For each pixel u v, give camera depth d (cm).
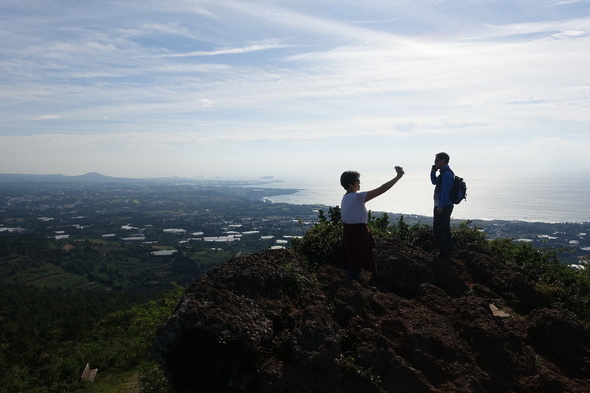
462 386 393
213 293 398
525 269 802
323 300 451
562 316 509
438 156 738
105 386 1206
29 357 1745
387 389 383
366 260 539
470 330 466
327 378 365
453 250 845
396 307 496
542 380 430
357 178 567
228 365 356
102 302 4656
